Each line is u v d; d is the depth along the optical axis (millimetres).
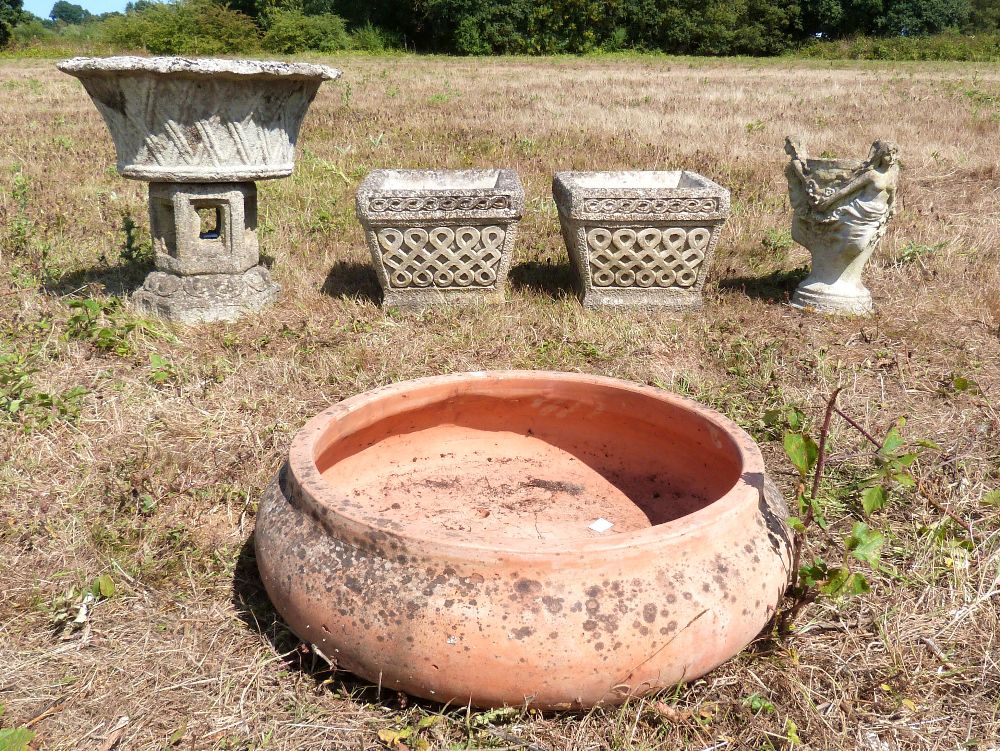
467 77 18328
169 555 2779
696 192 4734
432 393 2953
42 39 36688
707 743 2033
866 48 32719
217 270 4715
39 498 3051
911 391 4043
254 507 3014
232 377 3994
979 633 2439
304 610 2053
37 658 2311
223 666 2283
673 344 4562
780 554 2186
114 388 3834
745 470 2295
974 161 8945
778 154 9070
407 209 4656
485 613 1864
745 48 35969
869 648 2373
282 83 4441
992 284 5461
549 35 33375
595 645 1862
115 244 5914
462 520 2797
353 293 5230
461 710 2051
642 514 2848
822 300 5070
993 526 2953
